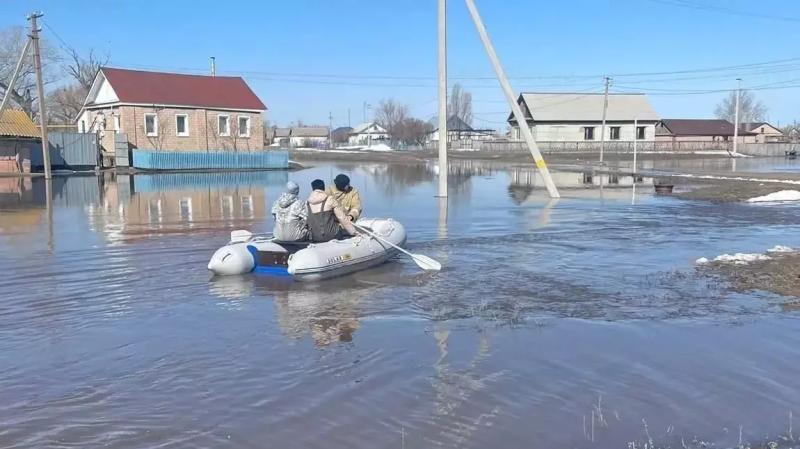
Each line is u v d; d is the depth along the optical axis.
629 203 19.95
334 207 9.67
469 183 29.59
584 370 5.41
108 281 8.73
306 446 4.16
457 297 7.81
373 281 8.70
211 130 46.75
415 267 9.66
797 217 16.20
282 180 31.84
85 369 5.50
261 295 7.98
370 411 4.66
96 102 46.38
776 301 7.54
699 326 6.59
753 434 4.29
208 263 9.87
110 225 14.45
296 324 6.75
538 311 7.17
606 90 54.78
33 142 36.97
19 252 10.91
